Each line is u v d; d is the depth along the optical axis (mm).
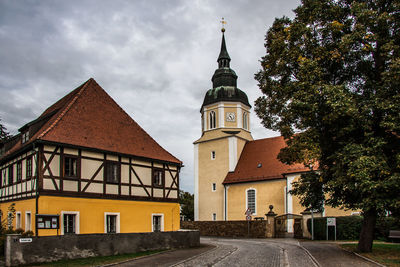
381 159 15750
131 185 24625
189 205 64188
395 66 15828
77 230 20906
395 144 16844
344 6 19391
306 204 20438
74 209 20938
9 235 15391
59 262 16297
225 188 46906
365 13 17375
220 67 52750
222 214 47281
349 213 34781
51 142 20219
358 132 17312
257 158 46781
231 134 48844
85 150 22000
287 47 20000
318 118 18125
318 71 17969
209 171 49906
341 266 14148
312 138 18016
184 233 23609
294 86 18828
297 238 32406
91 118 24328
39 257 16094
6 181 24297
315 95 17562
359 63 18688
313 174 19938
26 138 24516
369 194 16141
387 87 16750
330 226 28422
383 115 16625
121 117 26984
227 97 50406
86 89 25719
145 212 25344
